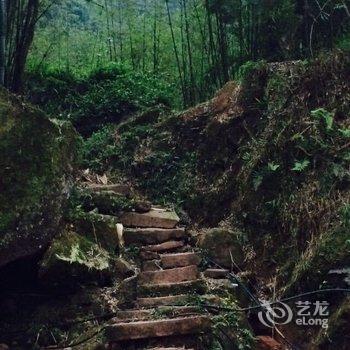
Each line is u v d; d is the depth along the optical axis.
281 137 4.70
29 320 3.79
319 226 4.12
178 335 3.68
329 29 6.00
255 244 4.60
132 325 3.66
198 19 7.01
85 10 11.81
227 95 5.59
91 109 7.18
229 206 5.06
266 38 6.41
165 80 8.06
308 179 4.39
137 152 6.04
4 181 3.54
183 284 4.15
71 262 3.79
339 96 4.60
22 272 3.90
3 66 5.20
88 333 3.69
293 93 4.84
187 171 5.59
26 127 3.72
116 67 7.77
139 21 9.12
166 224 4.86
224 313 3.89
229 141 5.33
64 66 8.43
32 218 3.61
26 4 6.79
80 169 5.79
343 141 4.33
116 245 4.33
